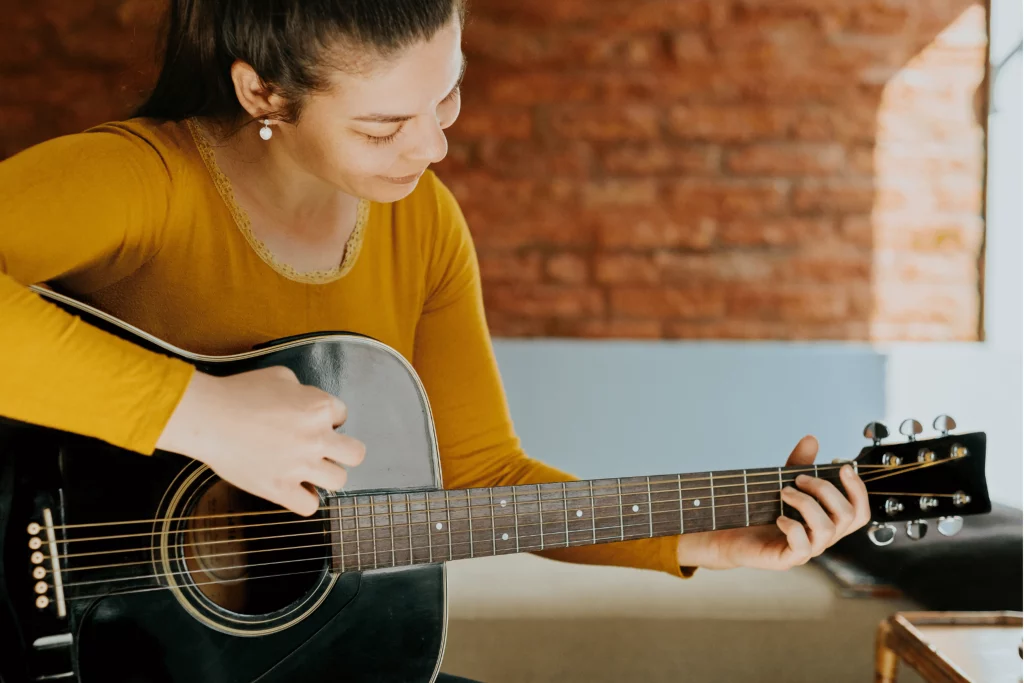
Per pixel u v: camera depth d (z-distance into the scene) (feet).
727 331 9.25
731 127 9.06
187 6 3.14
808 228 9.12
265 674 3.18
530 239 9.25
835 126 9.02
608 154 9.14
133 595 3.01
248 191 3.27
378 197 3.10
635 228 9.21
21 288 2.57
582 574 7.42
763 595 7.00
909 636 4.83
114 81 8.86
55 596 2.91
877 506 3.86
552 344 9.12
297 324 3.43
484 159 9.16
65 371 2.56
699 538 3.88
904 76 8.94
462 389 3.97
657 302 9.27
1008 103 8.93
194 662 3.08
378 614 3.34
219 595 3.32
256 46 2.78
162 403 2.66
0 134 8.89
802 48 8.95
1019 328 9.01
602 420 9.02
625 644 6.30
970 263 9.09
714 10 8.93
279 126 3.06
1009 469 8.34
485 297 9.32
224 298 3.31
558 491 3.51
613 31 9.01
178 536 3.03
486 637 6.37
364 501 3.29
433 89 2.84
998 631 4.84
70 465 2.94
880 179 9.05
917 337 9.16
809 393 8.89
